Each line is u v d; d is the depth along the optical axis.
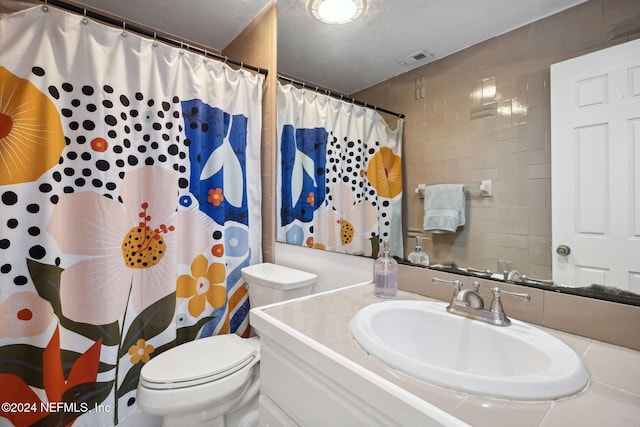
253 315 0.83
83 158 1.25
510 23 0.79
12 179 1.12
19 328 1.14
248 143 1.73
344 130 1.27
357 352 0.60
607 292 0.65
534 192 0.75
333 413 0.58
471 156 0.87
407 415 0.45
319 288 1.42
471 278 0.86
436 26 0.95
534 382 0.47
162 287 1.43
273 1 1.66
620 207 0.63
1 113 1.11
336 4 1.28
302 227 1.52
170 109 1.45
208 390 1.11
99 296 1.26
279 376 0.74
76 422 1.22
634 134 0.61
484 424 0.41
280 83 1.64
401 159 1.05
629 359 0.58
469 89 0.87
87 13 1.26
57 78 1.20
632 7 0.61
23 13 1.15
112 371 1.28
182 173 1.50
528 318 0.76
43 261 1.16
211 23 1.91
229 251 1.68
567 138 0.70
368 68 1.16
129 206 1.37
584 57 0.67
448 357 0.74
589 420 0.41
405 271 1.03
